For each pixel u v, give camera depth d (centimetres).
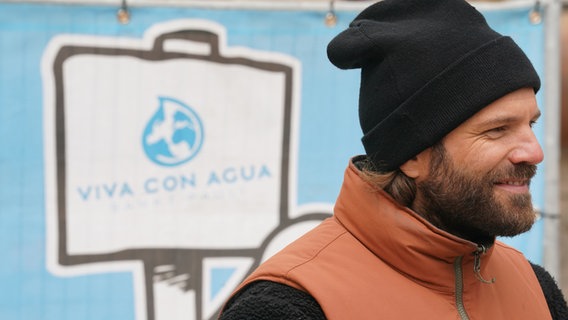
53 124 288
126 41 291
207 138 295
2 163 286
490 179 138
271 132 297
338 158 299
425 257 141
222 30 295
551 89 298
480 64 139
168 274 292
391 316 137
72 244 288
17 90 287
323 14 298
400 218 141
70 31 289
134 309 290
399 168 147
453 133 141
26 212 287
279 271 141
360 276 141
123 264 290
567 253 373
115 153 290
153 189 292
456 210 141
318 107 298
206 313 293
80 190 289
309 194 298
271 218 297
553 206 297
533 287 165
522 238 299
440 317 140
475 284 147
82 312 288
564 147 385
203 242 293
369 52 147
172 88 293
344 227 151
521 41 301
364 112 152
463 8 145
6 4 285
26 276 286
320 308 136
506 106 139
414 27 145
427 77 141
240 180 295
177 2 293
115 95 291
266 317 134
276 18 297
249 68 296
